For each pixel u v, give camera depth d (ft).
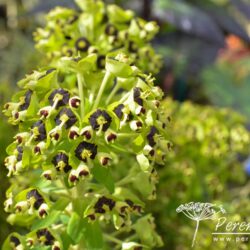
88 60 0.51
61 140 0.48
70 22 0.67
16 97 0.51
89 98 0.54
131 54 0.66
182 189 0.82
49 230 0.52
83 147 0.47
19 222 0.56
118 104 0.48
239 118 0.87
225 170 0.86
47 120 0.48
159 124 0.49
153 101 0.48
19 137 0.49
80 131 0.47
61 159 0.48
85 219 0.53
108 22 0.67
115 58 0.51
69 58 0.52
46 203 0.51
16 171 0.50
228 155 0.87
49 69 0.52
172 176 0.82
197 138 0.83
